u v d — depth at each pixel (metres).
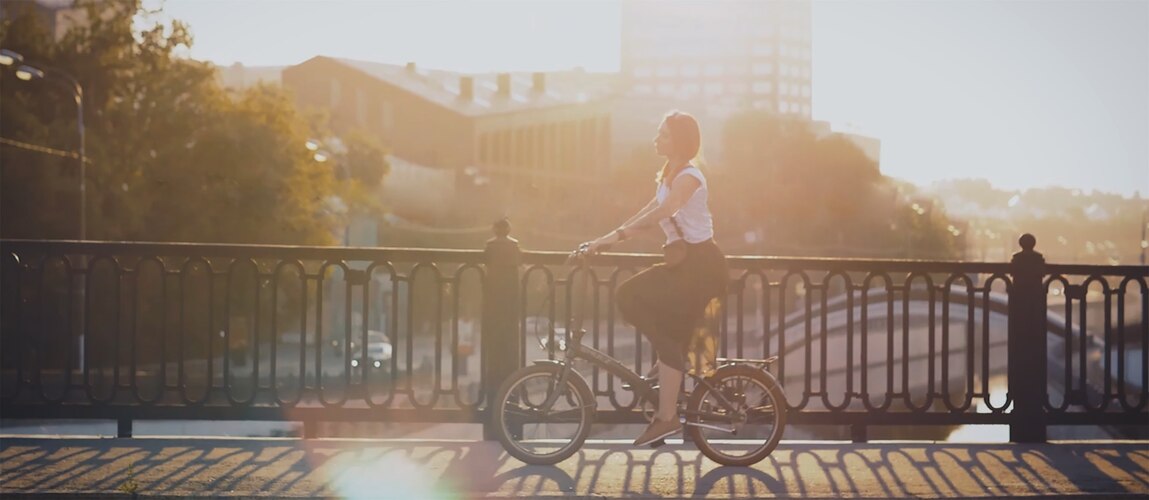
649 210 7.41
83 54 46.81
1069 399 8.74
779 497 6.62
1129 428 39.00
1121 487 6.93
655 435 7.29
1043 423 8.55
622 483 6.91
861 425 8.54
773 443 7.52
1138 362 39.84
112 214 45.28
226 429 31.06
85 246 8.34
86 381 8.34
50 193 44.22
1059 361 43.19
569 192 111.06
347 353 8.31
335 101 97.38
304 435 8.34
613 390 8.27
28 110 45.94
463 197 90.50
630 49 176.25
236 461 7.34
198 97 47.47
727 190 104.19
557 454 7.47
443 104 99.25
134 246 8.34
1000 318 47.75
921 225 109.25
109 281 41.59
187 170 46.09
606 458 7.72
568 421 7.52
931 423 8.60
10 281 8.54
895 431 34.72
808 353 8.52
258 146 46.56
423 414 8.30
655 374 7.53
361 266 66.88
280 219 47.09
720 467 7.45
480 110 102.62
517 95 114.94
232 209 46.22
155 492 6.46
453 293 8.30
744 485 6.91
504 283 8.20
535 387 7.51
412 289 8.33
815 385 44.56
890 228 106.62
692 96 128.50
